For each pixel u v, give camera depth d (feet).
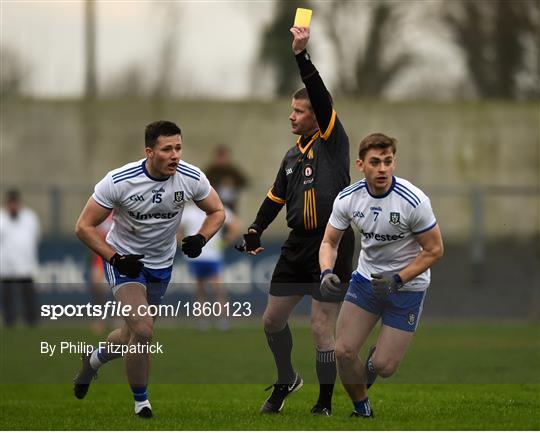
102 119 288.10
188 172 90.94
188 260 193.47
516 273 222.07
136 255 88.12
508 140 293.84
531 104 295.89
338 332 89.40
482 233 226.17
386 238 87.30
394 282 85.25
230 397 109.91
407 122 293.02
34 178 284.82
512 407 97.19
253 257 214.69
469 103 295.07
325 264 87.15
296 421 88.17
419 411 94.79
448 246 223.92
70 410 98.89
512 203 249.75
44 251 213.46
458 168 292.40
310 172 93.40
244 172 274.57
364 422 87.20
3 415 94.89
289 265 94.38
